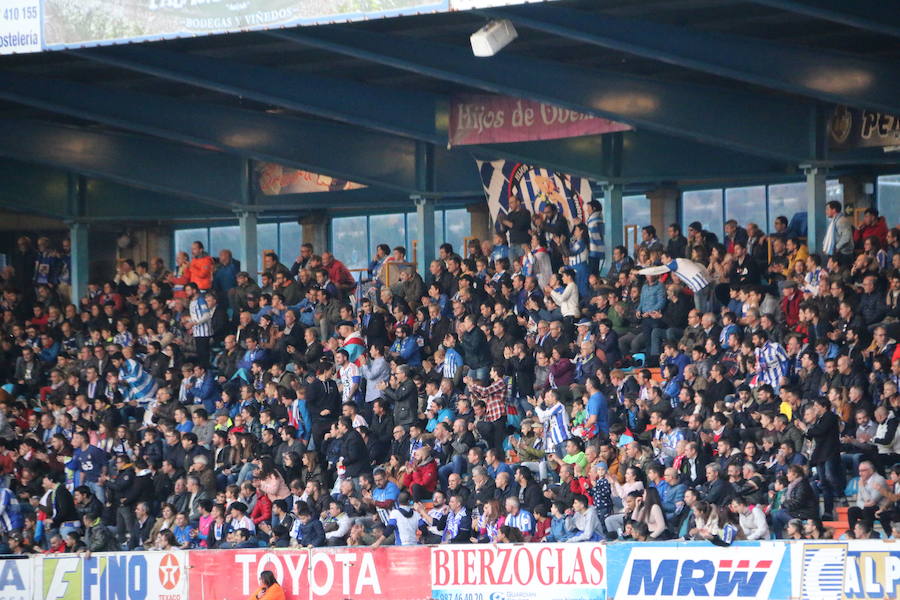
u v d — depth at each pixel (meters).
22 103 110.25
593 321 96.81
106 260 144.00
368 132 119.44
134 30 90.50
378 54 93.75
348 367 100.12
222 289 118.62
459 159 119.38
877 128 98.56
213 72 102.06
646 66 103.12
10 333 120.50
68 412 104.69
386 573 77.19
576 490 81.25
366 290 114.44
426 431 94.88
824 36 93.75
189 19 88.88
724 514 72.38
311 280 112.94
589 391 87.44
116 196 132.62
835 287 89.44
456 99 110.81
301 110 106.38
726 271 98.12
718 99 101.50
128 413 107.50
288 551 79.12
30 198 131.12
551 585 74.12
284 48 100.12
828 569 68.88
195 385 104.69
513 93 96.69
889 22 77.44
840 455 77.88
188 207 131.50
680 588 71.50
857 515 72.69
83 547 91.06
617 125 103.69
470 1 80.75
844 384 82.25
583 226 105.62
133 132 125.50
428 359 102.06
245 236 125.81
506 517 79.25
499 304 99.06
